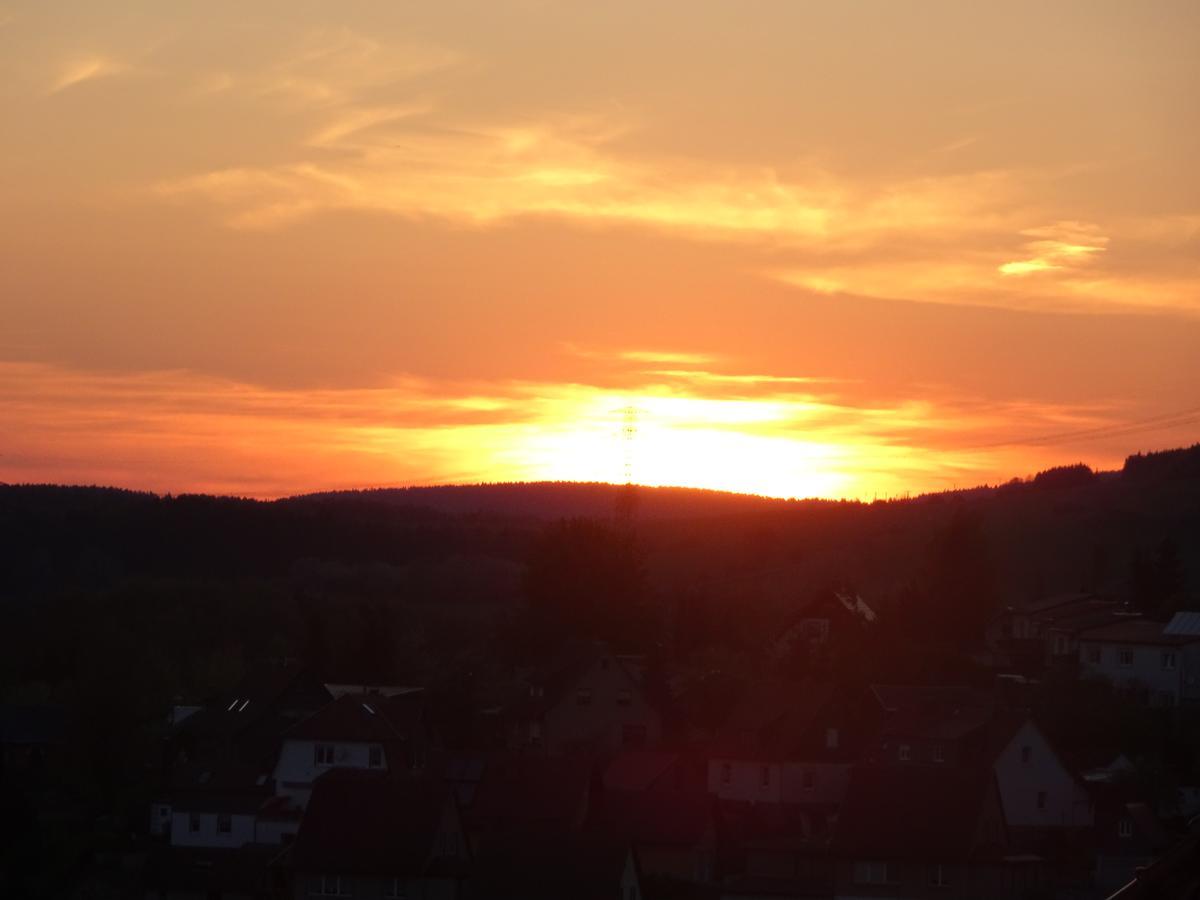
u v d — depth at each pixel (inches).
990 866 2655.0
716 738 3609.7
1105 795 3016.7
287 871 2731.3
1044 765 3029.0
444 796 2738.7
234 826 3147.1
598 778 3144.7
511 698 4266.7
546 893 2539.4
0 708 4013.3
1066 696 3570.4
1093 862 2854.3
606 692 3875.5
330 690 4020.7
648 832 2992.1
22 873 2906.0
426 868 2618.1
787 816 3314.5
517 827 2903.5
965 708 3393.2
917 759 3253.0
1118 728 3400.6
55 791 3730.3
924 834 2689.5
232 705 3878.0
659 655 4266.7
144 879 2881.4
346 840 2664.9
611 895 2527.1
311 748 3257.9
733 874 3026.6
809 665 4207.7
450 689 4072.3
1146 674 3838.6
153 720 4126.5
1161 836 2832.2
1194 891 602.2
